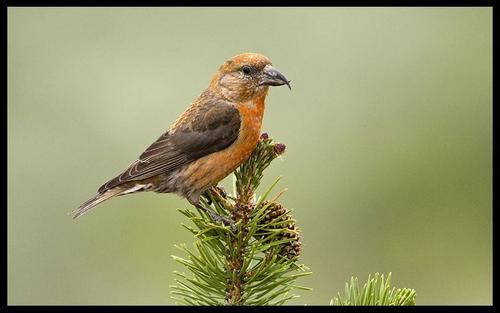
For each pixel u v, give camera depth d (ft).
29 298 42.22
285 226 24.82
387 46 44.88
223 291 23.84
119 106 44.93
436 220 43.62
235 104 32.42
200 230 24.49
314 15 45.55
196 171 32.14
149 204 43.37
